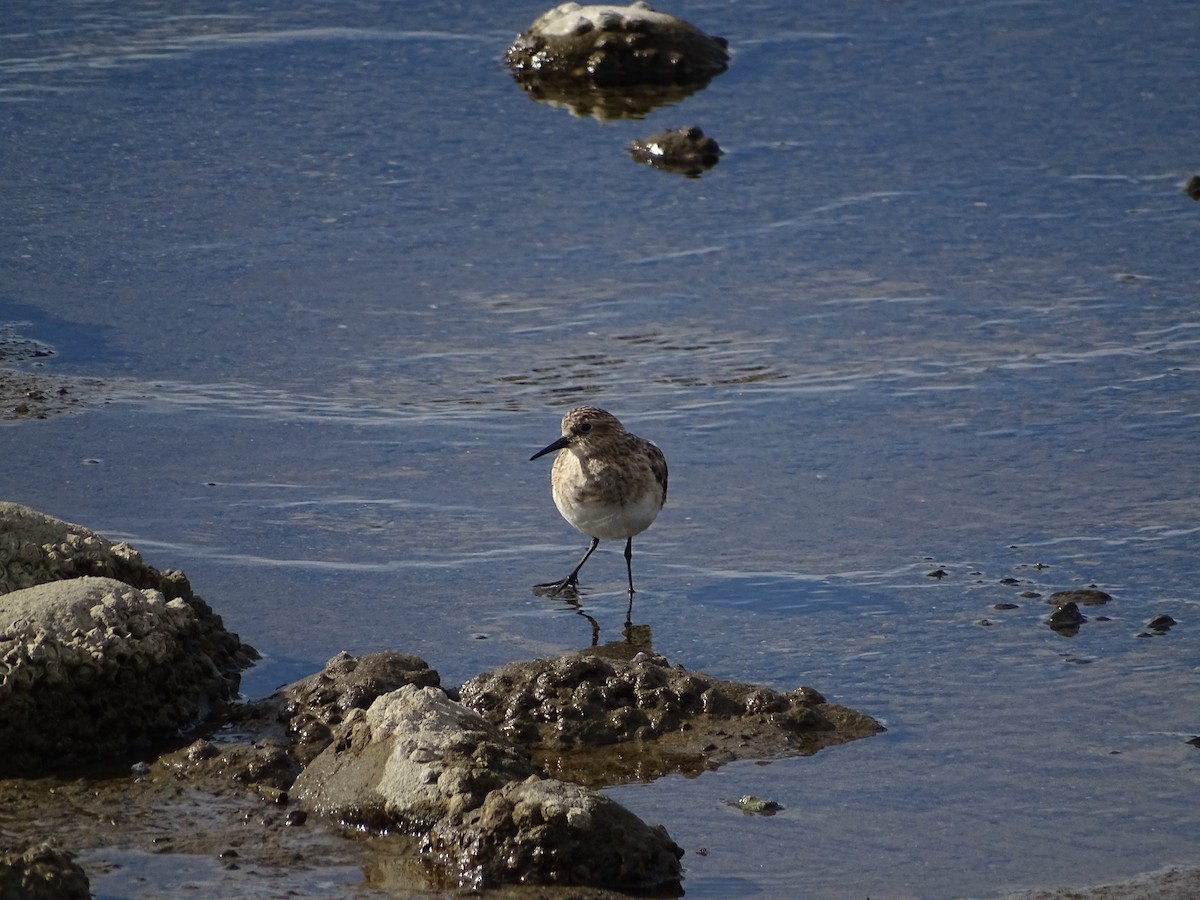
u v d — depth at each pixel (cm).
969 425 1639
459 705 1080
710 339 1839
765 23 2839
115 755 1112
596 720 1131
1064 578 1353
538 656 1245
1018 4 2897
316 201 2183
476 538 1438
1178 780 1064
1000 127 2427
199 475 1522
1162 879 945
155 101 2477
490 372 1759
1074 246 2069
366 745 1045
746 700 1156
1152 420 1644
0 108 2425
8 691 1080
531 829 945
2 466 1519
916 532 1438
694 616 1312
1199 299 1922
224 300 1912
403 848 977
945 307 1911
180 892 923
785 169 2306
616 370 1767
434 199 2203
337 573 1365
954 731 1131
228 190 2209
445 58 2691
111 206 2150
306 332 1842
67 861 908
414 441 1606
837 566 1384
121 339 1812
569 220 2152
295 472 1536
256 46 2698
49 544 1219
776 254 2055
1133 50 2691
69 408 1644
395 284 1964
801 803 1041
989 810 1031
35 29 2739
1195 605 1307
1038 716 1149
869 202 2200
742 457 1582
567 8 2675
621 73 2600
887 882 950
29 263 1984
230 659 1224
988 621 1285
